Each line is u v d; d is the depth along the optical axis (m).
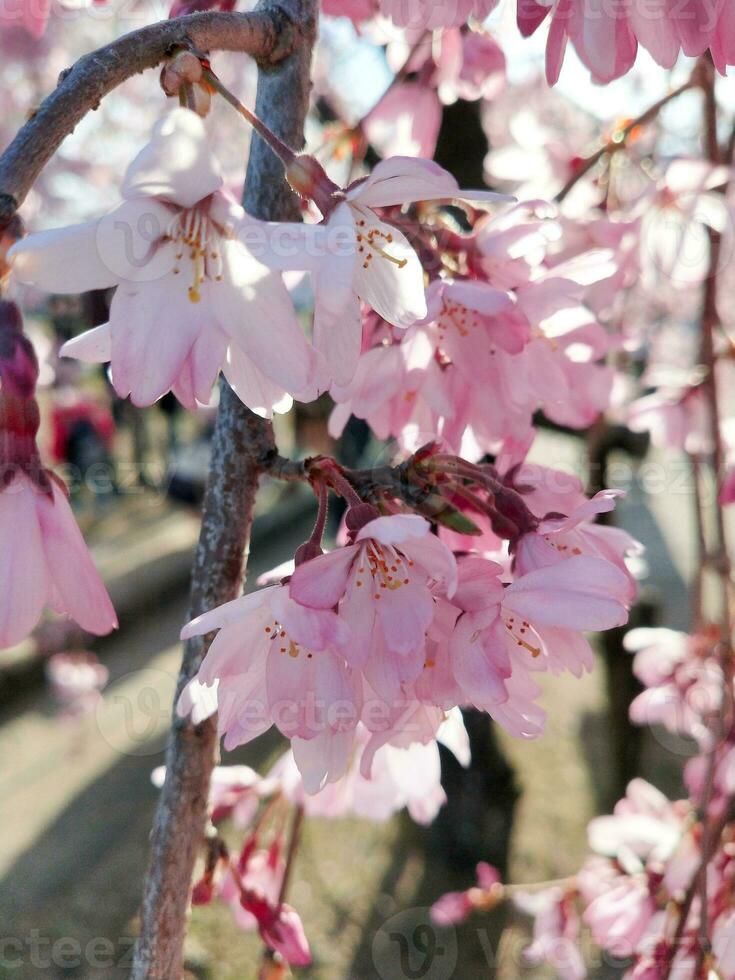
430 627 0.14
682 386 0.32
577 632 0.15
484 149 0.41
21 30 0.68
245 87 0.68
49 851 0.63
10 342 0.13
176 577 1.02
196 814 0.16
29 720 0.78
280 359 0.12
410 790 0.20
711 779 0.26
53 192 0.78
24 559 0.13
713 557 0.29
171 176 0.12
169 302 0.12
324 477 0.15
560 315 0.17
